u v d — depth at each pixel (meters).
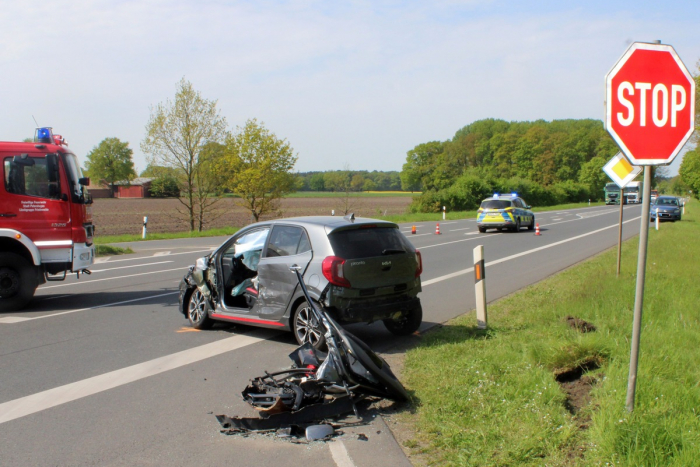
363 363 4.98
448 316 8.90
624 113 4.00
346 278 6.67
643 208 4.10
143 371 6.23
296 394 4.81
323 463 3.96
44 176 10.02
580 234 26.00
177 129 29.55
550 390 4.82
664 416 4.05
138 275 14.34
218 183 31.31
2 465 3.99
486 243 21.83
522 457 3.81
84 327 8.48
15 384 5.80
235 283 8.35
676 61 4.07
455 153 112.38
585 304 8.39
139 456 4.12
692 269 11.91
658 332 6.52
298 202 94.12
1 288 9.77
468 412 4.64
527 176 106.44
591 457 3.68
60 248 10.07
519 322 7.93
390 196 122.88
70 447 4.29
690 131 4.09
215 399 5.33
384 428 4.54
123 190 127.44
